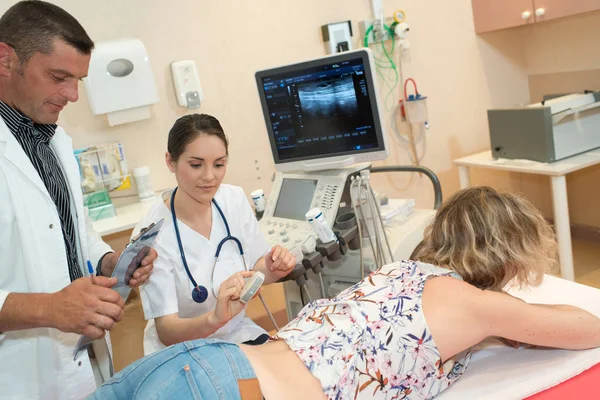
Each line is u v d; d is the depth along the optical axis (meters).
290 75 2.16
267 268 1.77
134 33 2.71
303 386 1.27
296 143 2.26
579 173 3.63
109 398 1.22
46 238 1.49
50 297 1.30
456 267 1.46
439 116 3.57
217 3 2.87
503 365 1.51
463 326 1.35
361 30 3.26
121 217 2.49
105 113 2.59
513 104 3.81
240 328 1.79
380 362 1.32
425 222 2.27
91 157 2.57
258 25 2.98
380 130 2.08
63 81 1.40
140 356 2.46
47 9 1.39
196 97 2.80
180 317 1.73
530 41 3.73
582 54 3.42
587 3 2.85
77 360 1.57
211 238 1.71
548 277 1.91
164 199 1.70
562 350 1.50
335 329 1.35
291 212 2.27
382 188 3.46
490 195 1.48
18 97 1.41
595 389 1.36
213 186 1.58
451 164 3.66
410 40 3.41
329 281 2.31
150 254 1.51
